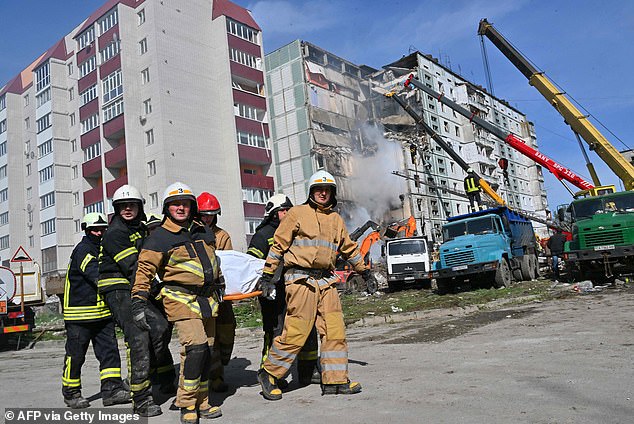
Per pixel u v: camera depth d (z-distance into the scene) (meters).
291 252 4.55
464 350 6.04
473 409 3.53
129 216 4.67
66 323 4.80
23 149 47.94
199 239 4.25
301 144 45.03
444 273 16.61
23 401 5.16
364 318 11.03
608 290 12.10
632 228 13.32
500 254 16.31
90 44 39.38
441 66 57.41
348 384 4.39
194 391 3.88
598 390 3.76
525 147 23.62
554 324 7.50
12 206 46.66
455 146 56.22
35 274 14.31
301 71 45.59
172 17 38.00
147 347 4.39
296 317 4.46
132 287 4.00
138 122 36.88
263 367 4.58
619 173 18.94
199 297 4.14
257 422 3.74
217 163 38.53
